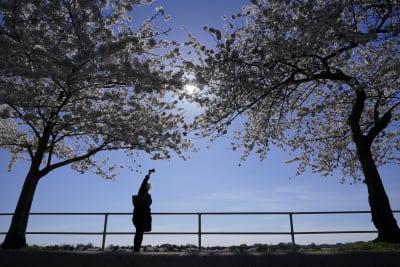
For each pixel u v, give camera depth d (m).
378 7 8.88
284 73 9.56
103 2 9.02
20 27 7.77
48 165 10.74
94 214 9.91
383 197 8.64
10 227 9.59
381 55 9.93
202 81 9.26
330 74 9.22
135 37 8.94
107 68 8.59
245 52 9.62
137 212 8.08
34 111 10.14
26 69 7.91
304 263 5.86
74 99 10.20
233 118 9.91
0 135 13.27
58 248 9.75
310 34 8.16
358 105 9.52
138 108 10.64
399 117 12.45
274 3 9.41
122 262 5.95
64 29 8.55
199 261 5.89
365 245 7.98
